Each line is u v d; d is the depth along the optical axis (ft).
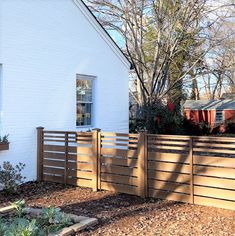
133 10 59.31
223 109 100.83
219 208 19.34
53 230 14.34
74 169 25.77
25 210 17.40
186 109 103.71
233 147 18.76
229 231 15.60
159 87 58.80
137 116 57.16
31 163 27.68
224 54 71.67
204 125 80.43
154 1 58.85
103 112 37.22
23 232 11.23
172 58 60.80
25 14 27.37
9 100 26.02
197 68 73.41
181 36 58.75
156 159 21.79
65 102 31.73
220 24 63.36
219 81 109.40
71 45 32.45
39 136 27.91
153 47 66.74
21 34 27.04
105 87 37.50
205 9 59.67
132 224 16.74
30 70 27.89
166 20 58.59
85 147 25.14
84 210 19.17
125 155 23.11
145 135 22.13
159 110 54.24
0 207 19.63
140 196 22.30
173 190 21.17
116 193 23.30
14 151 26.32
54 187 25.41
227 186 19.11
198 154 21.67
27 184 26.43
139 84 62.90
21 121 27.02
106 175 24.07
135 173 22.70
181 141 20.90
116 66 39.27
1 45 25.36
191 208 19.53
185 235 15.16
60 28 31.09
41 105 28.96
